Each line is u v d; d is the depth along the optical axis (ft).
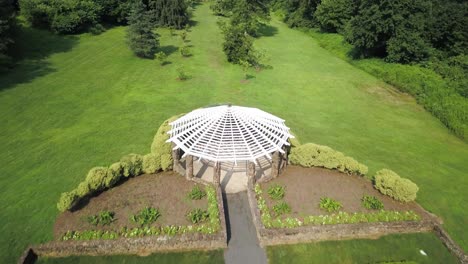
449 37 141.18
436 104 109.50
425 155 84.79
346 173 72.02
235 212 62.54
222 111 68.54
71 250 51.96
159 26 188.96
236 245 55.88
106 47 152.56
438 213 65.05
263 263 53.06
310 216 58.70
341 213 59.82
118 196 61.77
